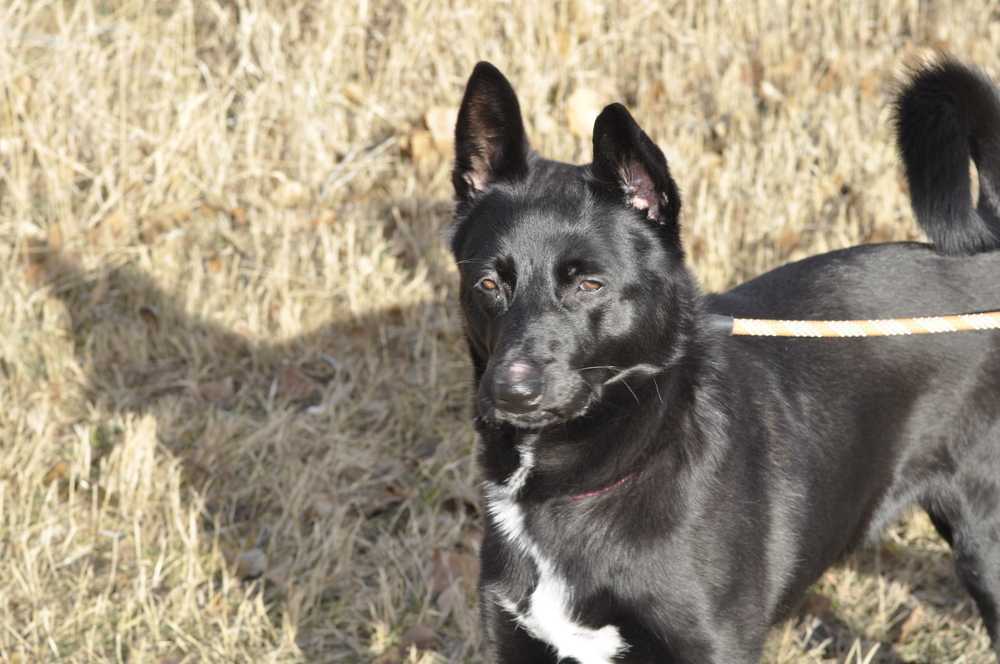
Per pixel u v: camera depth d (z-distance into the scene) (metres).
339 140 7.88
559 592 3.75
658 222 3.67
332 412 5.92
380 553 5.15
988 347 4.24
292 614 4.79
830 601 5.01
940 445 4.29
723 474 3.67
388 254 6.92
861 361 4.13
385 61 8.22
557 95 8.09
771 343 4.08
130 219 7.16
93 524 5.29
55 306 6.62
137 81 7.72
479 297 3.69
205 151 7.53
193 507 5.34
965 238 4.32
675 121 7.76
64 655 4.63
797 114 7.61
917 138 4.34
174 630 4.72
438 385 6.13
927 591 5.10
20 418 5.86
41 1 7.84
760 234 6.83
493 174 3.88
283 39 8.14
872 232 6.78
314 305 6.57
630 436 3.62
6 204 7.26
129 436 5.51
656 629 3.65
